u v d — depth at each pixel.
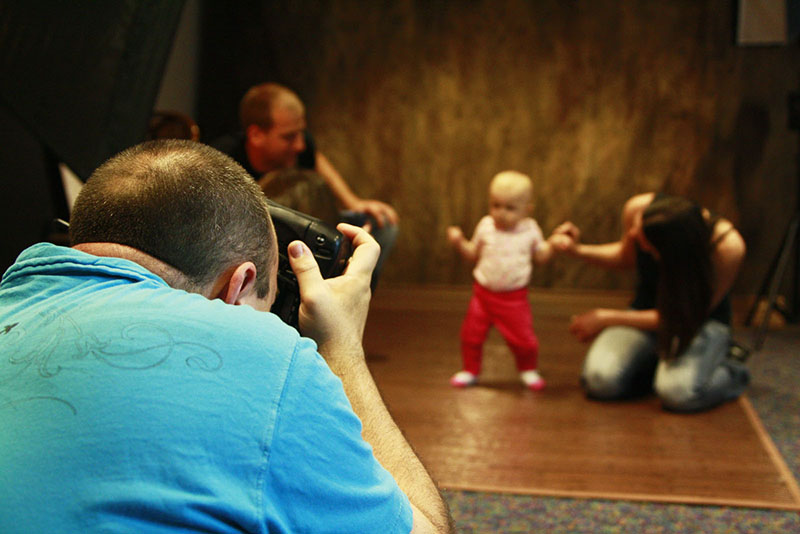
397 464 0.93
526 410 2.95
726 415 2.90
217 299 0.82
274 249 0.92
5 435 0.67
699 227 2.72
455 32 4.45
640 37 4.32
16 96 1.74
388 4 4.48
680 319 2.82
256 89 2.91
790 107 3.94
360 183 4.66
